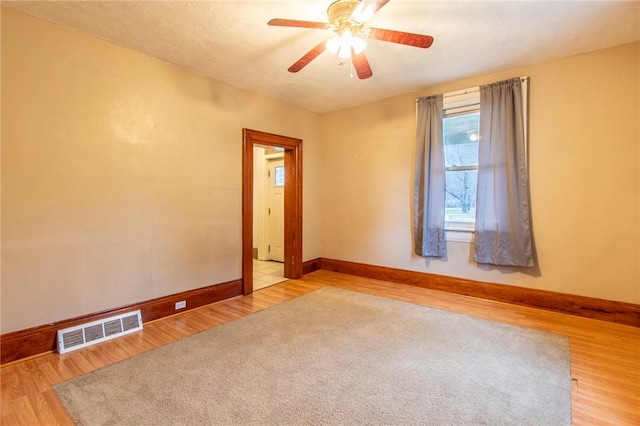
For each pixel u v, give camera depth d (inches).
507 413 65.5
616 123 112.2
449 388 74.3
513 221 129.2
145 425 62.3
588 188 117.4
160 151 119.3
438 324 112.1
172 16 91.0
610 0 85.0
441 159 148.2
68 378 78.9
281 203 223.9
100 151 103.8
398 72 133.9
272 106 165.2
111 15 90.3
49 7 86.1
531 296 129.2
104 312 105.1
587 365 84.3
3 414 65.5
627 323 111.3
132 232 112.0
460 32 101.1
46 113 92.7
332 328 109.1
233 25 96.1
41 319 92.4
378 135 172.7
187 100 127.7
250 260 151.3
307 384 76.0
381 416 64.8
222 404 68.6
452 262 149.3
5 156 86.2
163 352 92.4
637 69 108.4
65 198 96.7
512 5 87.0
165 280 121.5
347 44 80.0
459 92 142.3
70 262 97.9
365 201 179.6
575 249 120.3
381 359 87.8
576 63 118.1
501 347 94.6
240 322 115.1
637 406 67.5
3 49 85.4
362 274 182.4
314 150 193.8
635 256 110.2
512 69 130.6
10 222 87.2
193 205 130.3
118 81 107.7
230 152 144.0
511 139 128.6
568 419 63.6
